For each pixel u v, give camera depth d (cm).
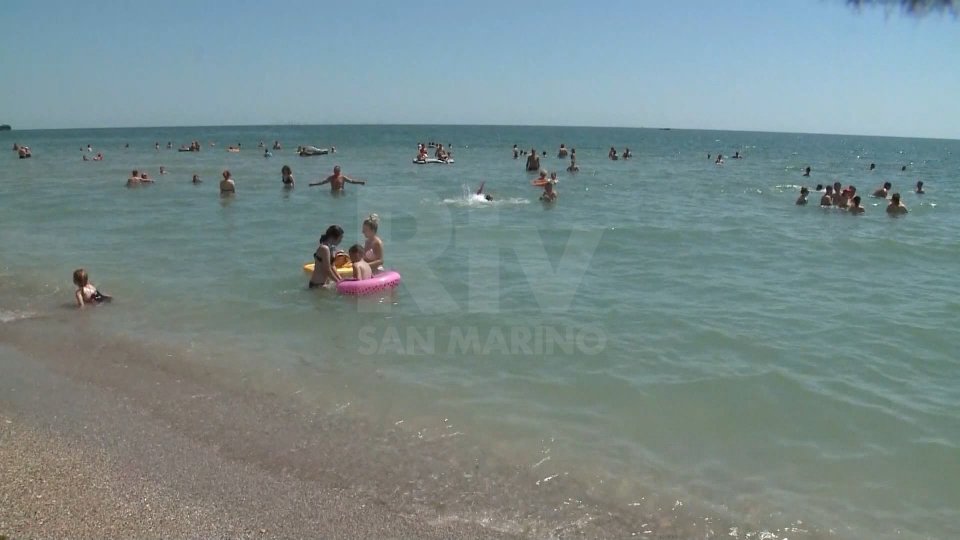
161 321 821
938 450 522
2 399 593
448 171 3403
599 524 430
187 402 591
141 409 577
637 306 907
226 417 564
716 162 4938
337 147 7106
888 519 436
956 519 436
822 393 626
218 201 2012
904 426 562
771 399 612
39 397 598
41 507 431
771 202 2261
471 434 541
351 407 586
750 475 487
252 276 1045
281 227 1525
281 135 12719
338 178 2277
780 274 1130
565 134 16612
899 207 1959
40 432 533
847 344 762
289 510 437
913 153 9956
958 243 1448
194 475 475
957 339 782
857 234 1569
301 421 559
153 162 4144
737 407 595
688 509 446
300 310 870
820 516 439
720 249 1356
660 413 582
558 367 682
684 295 973
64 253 1217
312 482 470
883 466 500
